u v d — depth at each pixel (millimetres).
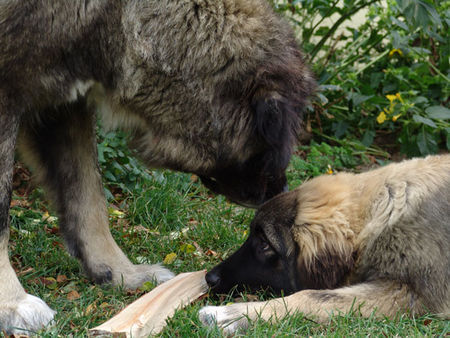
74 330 2076
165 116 2240
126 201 2852
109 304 2223
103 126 2324
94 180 2387
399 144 3482
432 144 3285
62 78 2156
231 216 2785
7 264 2121
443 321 2072
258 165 2283
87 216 2369
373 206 2141
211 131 2240
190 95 2213
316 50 3381
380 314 2066
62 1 2104
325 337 2000
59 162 2367
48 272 2369
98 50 2166
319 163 3197
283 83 2209
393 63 3584
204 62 2191
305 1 3371
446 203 2105
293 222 2180
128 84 2205
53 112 2311
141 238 2596
